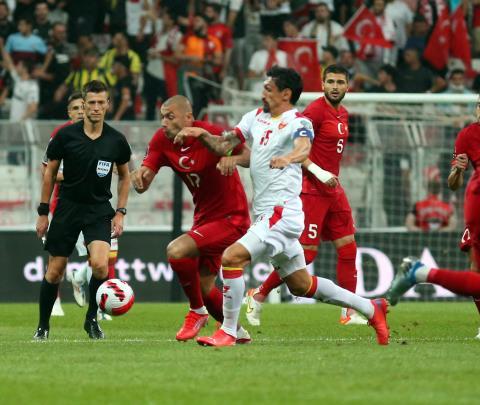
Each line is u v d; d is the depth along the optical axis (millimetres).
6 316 34875
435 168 47062
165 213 46625
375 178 46781
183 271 23078
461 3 60031
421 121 47188
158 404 14461
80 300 35438
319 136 29562
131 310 38000
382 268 46500
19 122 44938
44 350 21672
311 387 15953
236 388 15898
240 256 21562
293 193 21469
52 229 24625
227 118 46312
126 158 24859
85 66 53844
